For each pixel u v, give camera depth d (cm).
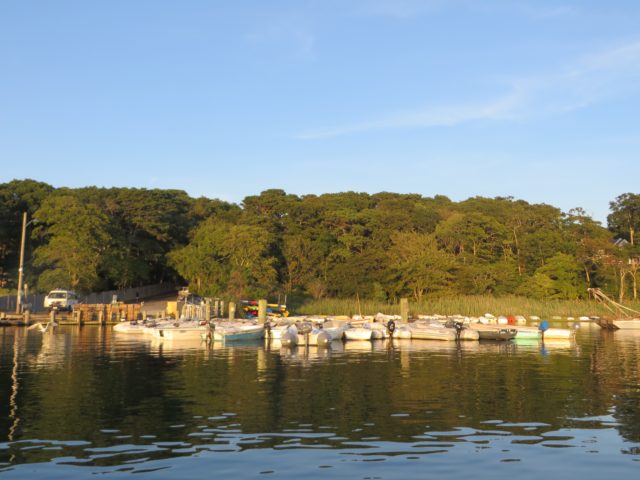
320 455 1166
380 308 6894
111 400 1692
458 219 9938
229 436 1302
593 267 10019
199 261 7438
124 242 8056
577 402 1697
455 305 6894
